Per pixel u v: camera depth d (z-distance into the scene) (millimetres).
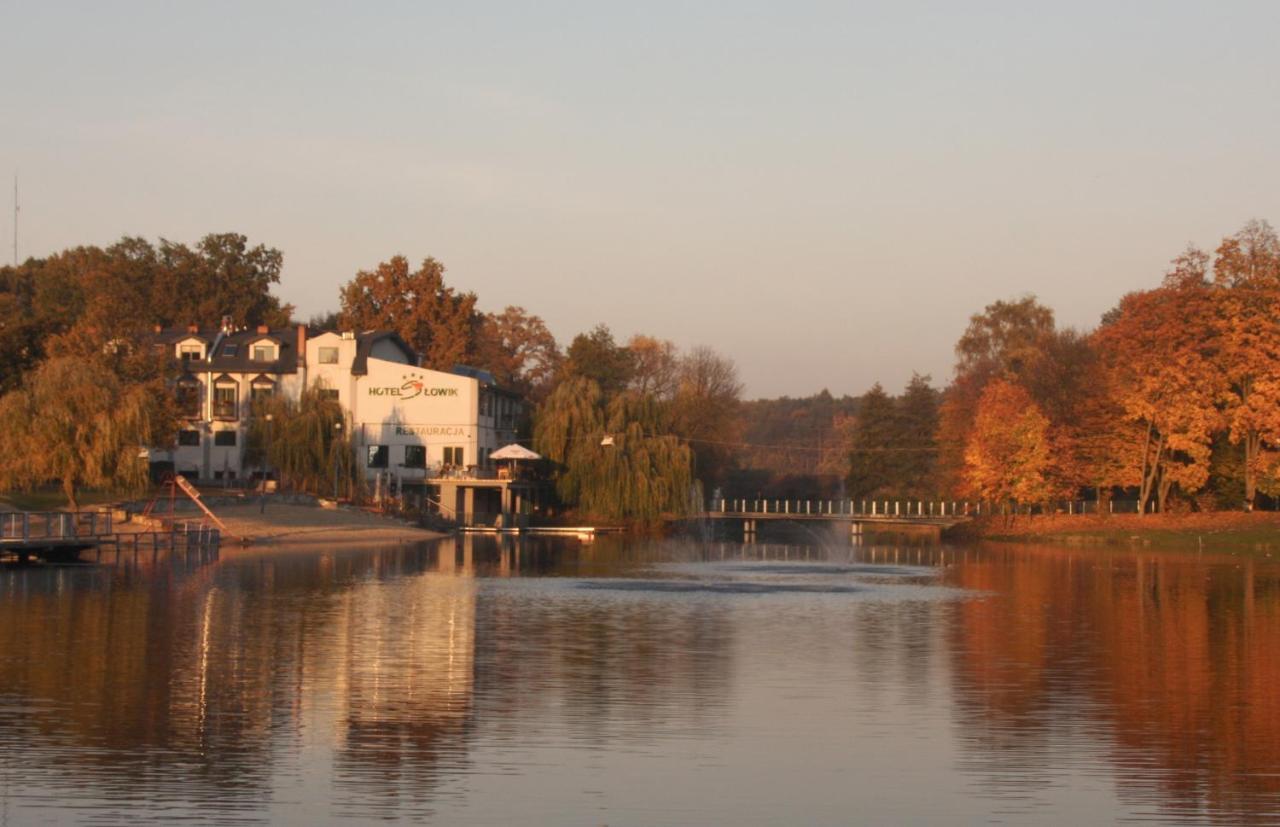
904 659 40156
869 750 28031
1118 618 52281
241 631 44625
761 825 23047
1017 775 26125
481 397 136250
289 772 25734
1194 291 114750
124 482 85125
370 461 131125
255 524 99875
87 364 87562
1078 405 123312
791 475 174625
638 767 26469
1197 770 26484
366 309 166375
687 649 41750
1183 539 110938
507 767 26344
